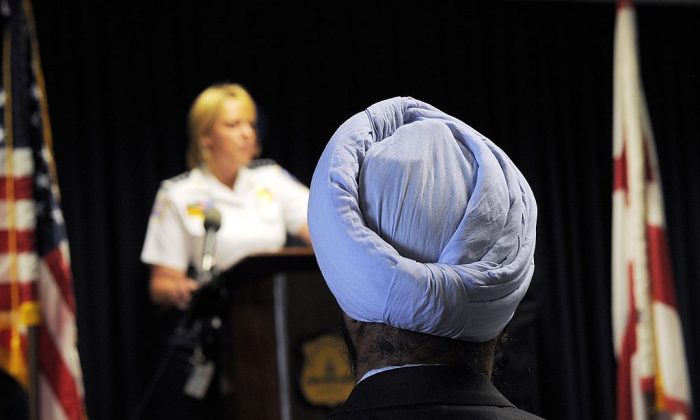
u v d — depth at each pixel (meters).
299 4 9.07
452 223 1.46
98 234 8.06
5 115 6.15
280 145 8.82
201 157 6.86
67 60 8.25
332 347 4.49
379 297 1.43
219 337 5.22
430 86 9.40
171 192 6.78
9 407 6.01
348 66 9.14
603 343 9.54
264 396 4.57
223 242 6.57
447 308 1.41
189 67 8.60
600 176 9.80
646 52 10.18
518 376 4.37
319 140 8.95
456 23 9.57
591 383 9.53
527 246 1.52
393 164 1.47
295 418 4.41
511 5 9.76
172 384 5.48
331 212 1.47
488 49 9.66
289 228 6.88
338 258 1.46
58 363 5.98
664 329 7.01
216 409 5.45
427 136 1.50
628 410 6.99
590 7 9.95
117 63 8.38
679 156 10.12
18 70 6.25
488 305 1.44
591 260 9.70
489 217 1.46
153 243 6.73
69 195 8.06
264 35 8.90
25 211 6.04
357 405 1.44
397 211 1.45
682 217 10.06
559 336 9.40
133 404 7.84
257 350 4.63
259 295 4.62
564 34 9.88
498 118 9.60
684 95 10.21
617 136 7.38
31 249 6.00
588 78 9.88
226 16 8.79
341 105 9.06
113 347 7.96
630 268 7.14
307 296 4.49
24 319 5.89
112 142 8.27
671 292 7.09
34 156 6.26
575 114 9.86
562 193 9.73
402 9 9.41
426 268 1.42
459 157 1.50
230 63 8.76
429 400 1.41
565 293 9.48
